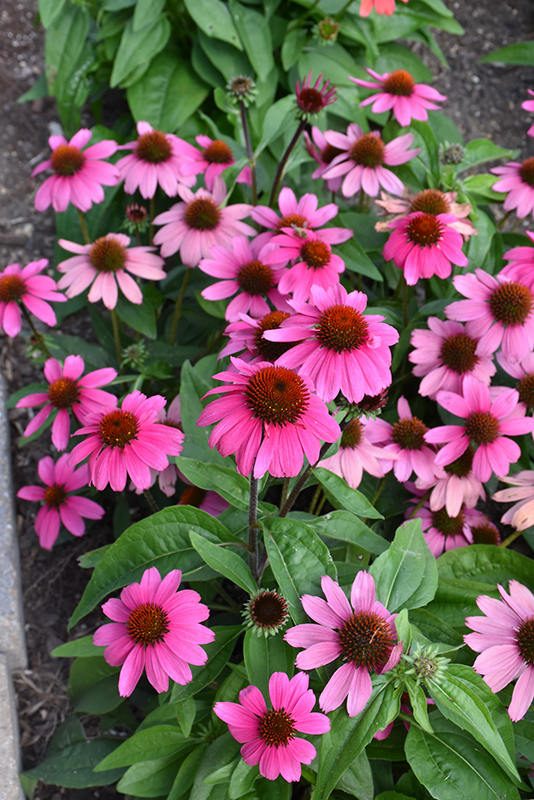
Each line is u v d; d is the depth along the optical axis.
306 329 0.85
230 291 1.06
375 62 1.49
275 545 0.89
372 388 0.84
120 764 0.94
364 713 0.85
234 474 0.94
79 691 1.07
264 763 0.84
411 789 0.93
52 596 1.20
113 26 1.42
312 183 1.40
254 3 1.42
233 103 1.18
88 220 1.37
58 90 1.46
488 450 1.01
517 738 0.90
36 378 1.33
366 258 1.13
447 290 1.16
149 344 1.20
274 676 0.85
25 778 1.06
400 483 1.12
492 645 0.90
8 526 1.17
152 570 0.90
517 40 1.73
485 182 1.22
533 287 1.04
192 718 0.90
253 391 0.81
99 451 0.90
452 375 1.05
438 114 1.52
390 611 0.89
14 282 1.10
